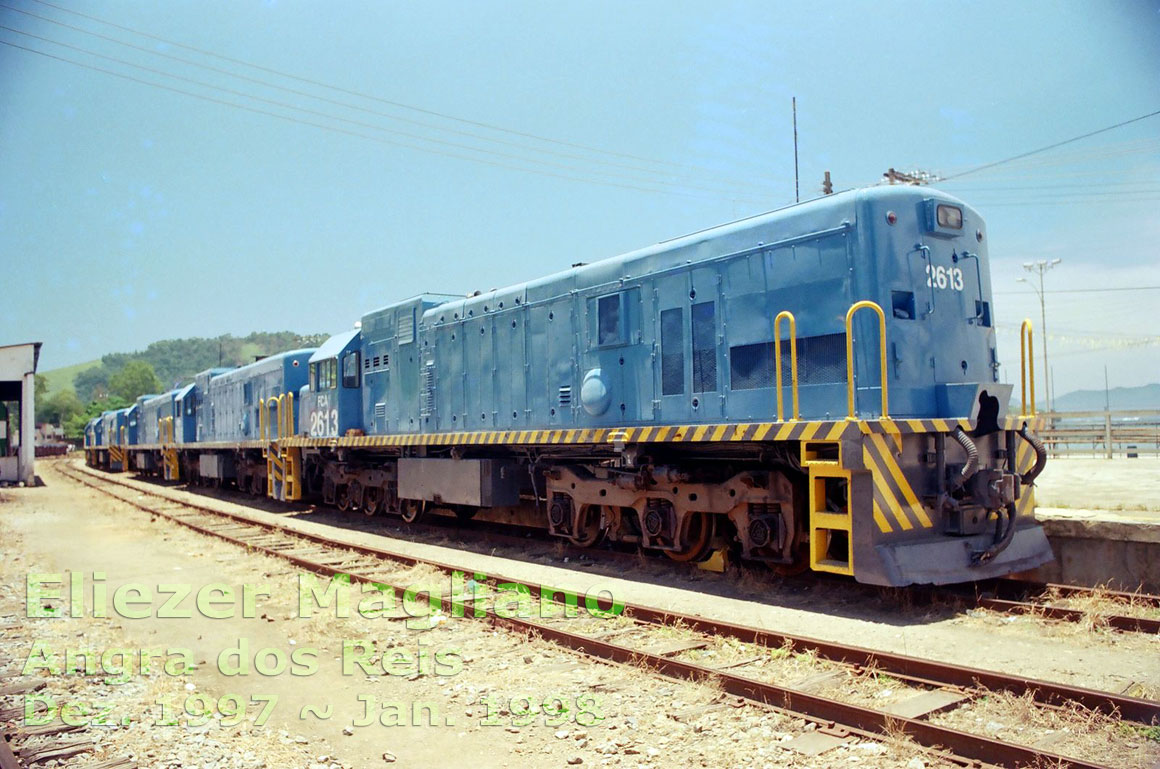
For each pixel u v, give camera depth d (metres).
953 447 8.16
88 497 25.81
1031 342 8.70
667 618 7.30
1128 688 5.32
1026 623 7.01
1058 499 11.32
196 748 4.97
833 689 5.48
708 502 9.41
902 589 7.98
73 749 4.92
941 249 8.68
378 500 17.03
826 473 7.72
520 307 12.59
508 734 5.08
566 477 11.61
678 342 9.98
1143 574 8.35
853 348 8.09
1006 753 4.23
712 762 4.48
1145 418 25.25
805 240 8.66
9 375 32.72
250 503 22.11
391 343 16.36
